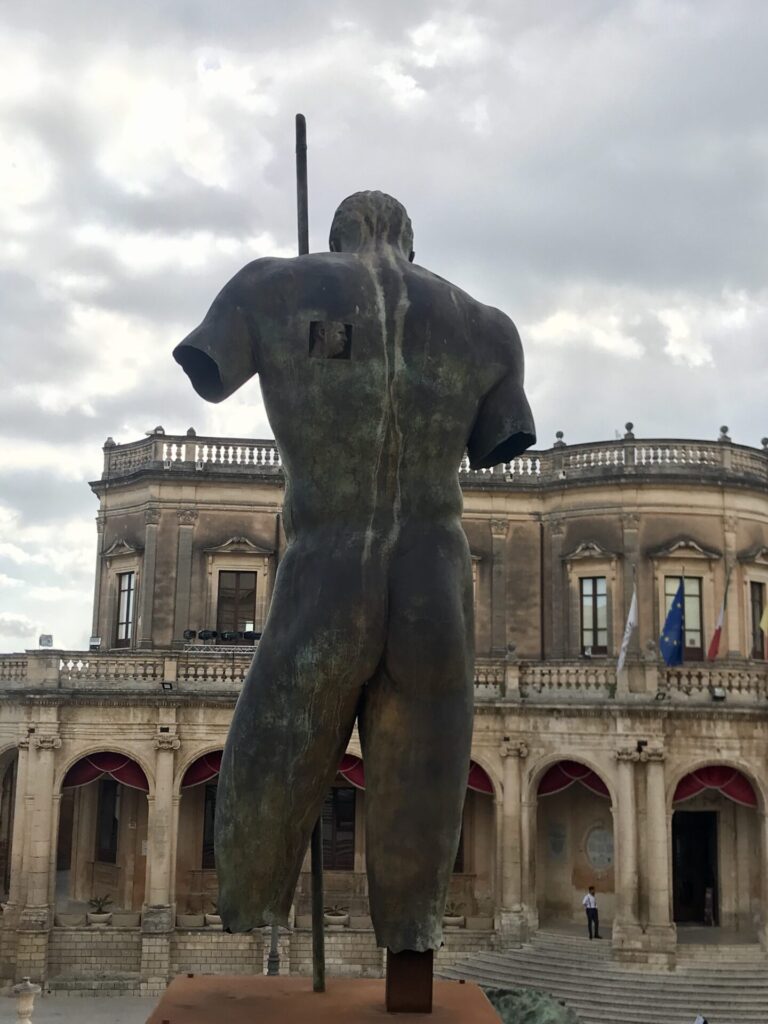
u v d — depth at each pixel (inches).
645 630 1729.8
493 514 1839.3
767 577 1804.9
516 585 1824.6
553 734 1535.4
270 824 234.4
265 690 236.7
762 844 1494.8
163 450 1843.0
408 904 234.5
